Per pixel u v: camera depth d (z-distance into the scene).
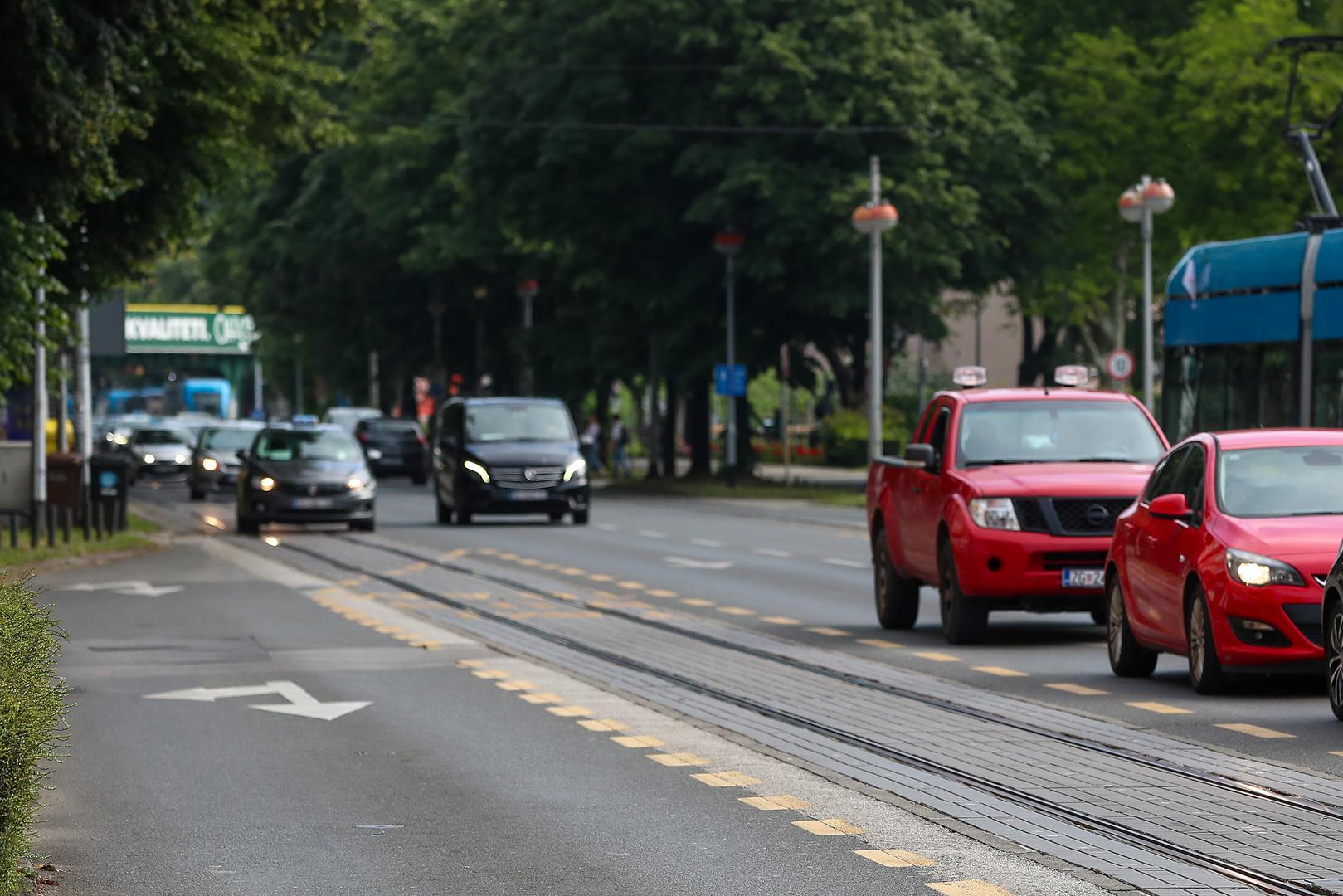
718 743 35.00
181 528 115.50
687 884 23.77
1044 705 39.34
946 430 53.66
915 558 53.75
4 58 65.31
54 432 156.62
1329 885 23.30
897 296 153.75
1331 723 36.47
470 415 116.62
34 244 69.50
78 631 55.81
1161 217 160.12
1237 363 81.31
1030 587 49.34
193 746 35.06
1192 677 41.00
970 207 153.25
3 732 21.17
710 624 56.91
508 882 23.97
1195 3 170.12
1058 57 174.38
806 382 172.50
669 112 158.12
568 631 55.09
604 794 30.06
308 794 30.25
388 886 23.80
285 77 95.25
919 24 158.12
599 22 155.62
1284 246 79.56
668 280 165.75
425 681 44.25
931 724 36.91
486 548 93.94
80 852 25.92
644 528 111.81
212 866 25.00
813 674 45.09
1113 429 53.25
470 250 194.62
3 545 89.94
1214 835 26.33
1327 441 42.53
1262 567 39.03
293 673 45.81
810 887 23.50
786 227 152.12
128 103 75.81
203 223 85.50
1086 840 26.14
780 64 150.12
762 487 164.12
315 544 97.75
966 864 24.67
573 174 160.62
